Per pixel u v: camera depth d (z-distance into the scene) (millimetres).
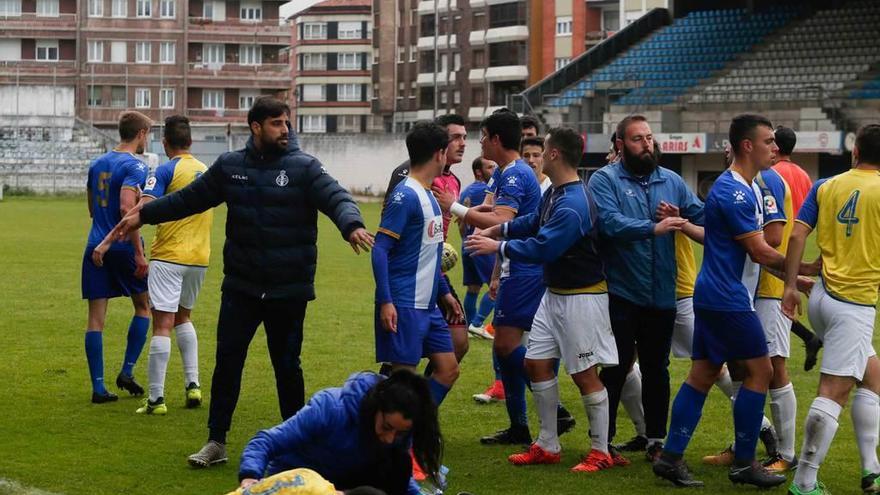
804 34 50188
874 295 7836
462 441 9539
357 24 99312
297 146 8758
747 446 8070
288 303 8641
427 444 5816
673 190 8938
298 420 5902
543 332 8594
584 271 8375
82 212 45500
